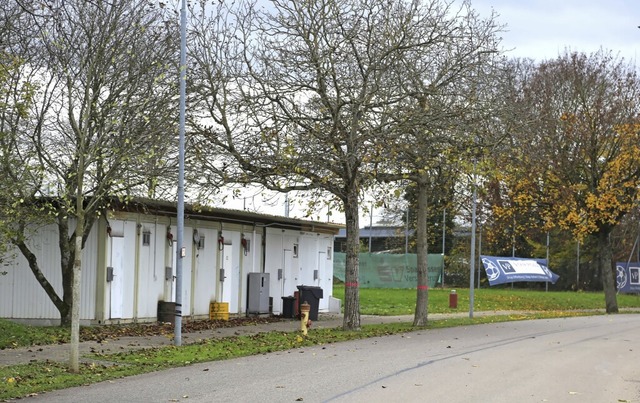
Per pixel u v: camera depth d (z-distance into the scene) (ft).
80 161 49.52
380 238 252.42
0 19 61.46
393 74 76.02
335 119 74.43
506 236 158.81
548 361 55.26
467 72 78.43
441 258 178.50
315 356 57.11
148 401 37.55
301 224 107.76
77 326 47.32
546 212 129.80
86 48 66.90
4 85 61.62
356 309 81.35
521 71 136.15
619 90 127.24
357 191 80.38
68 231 77.05
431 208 114.93
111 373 46.65
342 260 181.68
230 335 71.97
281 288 104.99
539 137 121.80
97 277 76.28
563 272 190.49
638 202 130.72
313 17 75.00
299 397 38.70
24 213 66.54
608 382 45.65
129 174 69.82
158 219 83.66
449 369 50.01
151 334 70.90
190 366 50.96
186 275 87.61
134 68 68.74
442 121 77.10
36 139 68.39
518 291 173.58
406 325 89.71
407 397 38.99
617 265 170.19
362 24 75.31
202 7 77.61
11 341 60.90
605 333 80.43
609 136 125.29
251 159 77.51
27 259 72.79
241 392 40.24
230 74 77.25
